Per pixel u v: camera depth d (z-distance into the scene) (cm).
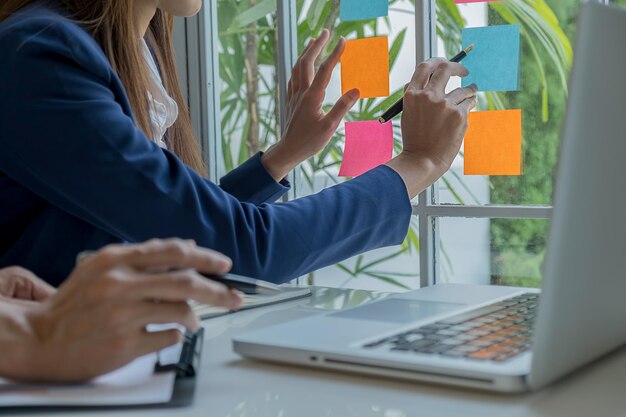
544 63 134
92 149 93
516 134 137
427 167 105
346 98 128
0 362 63
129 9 112
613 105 59
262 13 168
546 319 57
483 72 138
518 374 59
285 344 70
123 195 93
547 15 134
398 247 154
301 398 62
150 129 117
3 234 107
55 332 63
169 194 93
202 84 175
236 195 129
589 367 70
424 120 107
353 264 159
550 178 136
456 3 141
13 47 96
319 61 157
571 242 57
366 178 102
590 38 54
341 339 72
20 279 89
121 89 102
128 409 59
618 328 70
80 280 62
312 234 96
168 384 63
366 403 60
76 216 101
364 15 150
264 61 169
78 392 61
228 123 175
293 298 115
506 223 141
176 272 62
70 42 97
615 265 65
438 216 146
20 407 58
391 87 150
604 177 59
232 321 97
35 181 97
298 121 129
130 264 62
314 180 162
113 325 62
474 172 141
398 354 66
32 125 94
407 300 94
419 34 144
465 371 61
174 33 175
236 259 94
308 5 160
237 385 66
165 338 64
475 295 98
